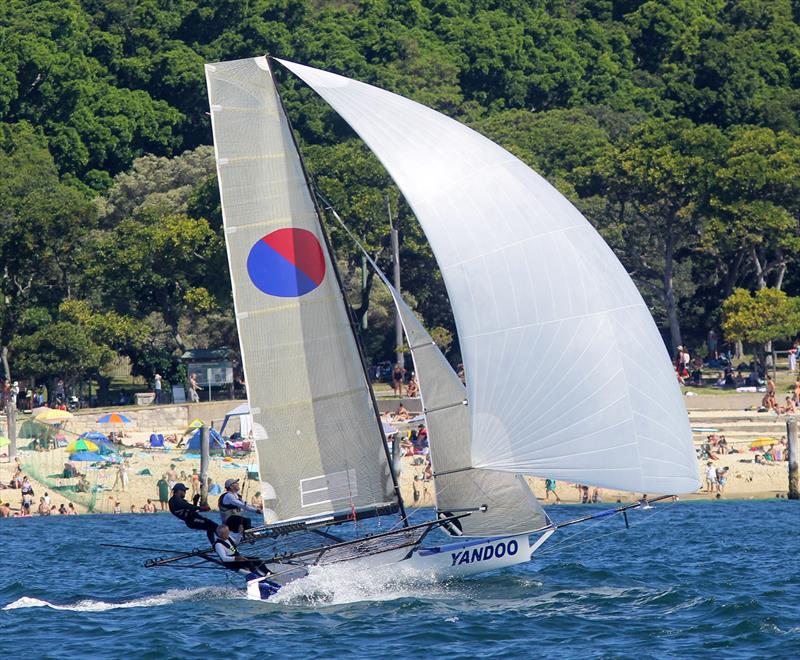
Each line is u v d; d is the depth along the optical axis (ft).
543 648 288.92
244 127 336.29
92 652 291.79
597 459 319.27
